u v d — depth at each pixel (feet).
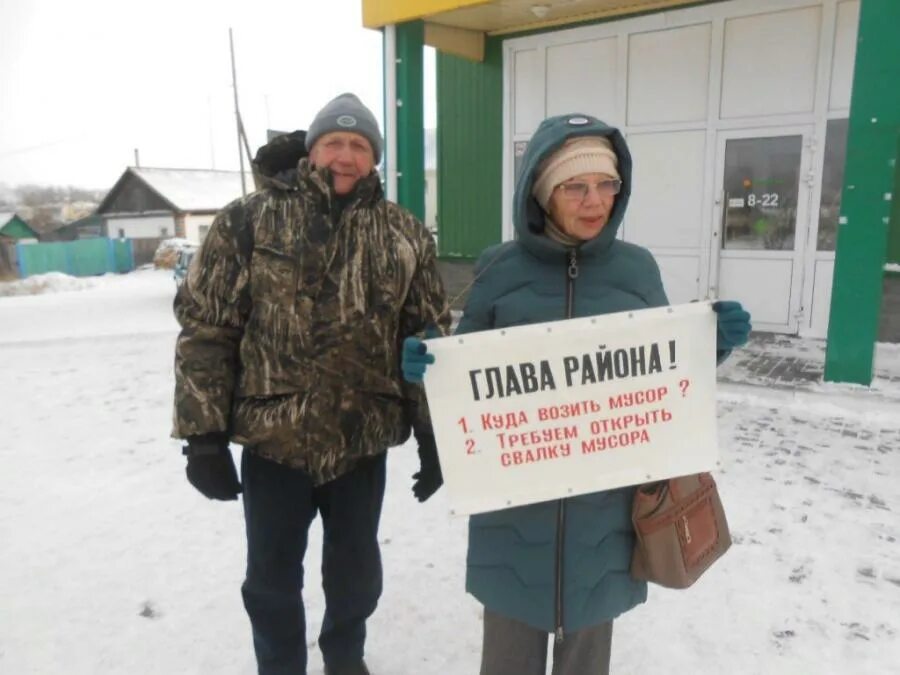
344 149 6.70
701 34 24.82
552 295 6.05
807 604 9.41
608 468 5.97
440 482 7.58
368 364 6.99
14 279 108.58
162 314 43.37
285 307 6.69
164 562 10.84
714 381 6.00
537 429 5.91
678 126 25.88
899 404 16.93
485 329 6.31
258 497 7.03
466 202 31.60
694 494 6.07
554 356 5.86
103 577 10.41
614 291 6.10
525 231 5.94
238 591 10.02
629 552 6.18
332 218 6.81
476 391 5.84
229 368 6.89
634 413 5.96
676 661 8.37
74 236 169.17
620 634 8.88
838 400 17.56
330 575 7.57
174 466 14.88
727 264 25.73
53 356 27.76
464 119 30.96
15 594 9.98
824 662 8.28
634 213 27.43
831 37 22.48
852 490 12.87
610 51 26.84
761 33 23.72
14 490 13.70
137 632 9.08
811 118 23.27
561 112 28.45
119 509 12.76
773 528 11.46
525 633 6.32
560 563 5.99
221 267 6.72
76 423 18.17
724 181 25.32
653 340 5.90
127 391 21.58
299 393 6.77
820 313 24.13
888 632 8.80
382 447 7.21
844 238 17.80
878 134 16.81
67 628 9.17
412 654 8.63
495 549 6.19
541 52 28.48
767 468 13.96
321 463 6.86
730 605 9.42
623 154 5.92
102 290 71.26
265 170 7.13
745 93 24.38
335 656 7.76
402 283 7.11
